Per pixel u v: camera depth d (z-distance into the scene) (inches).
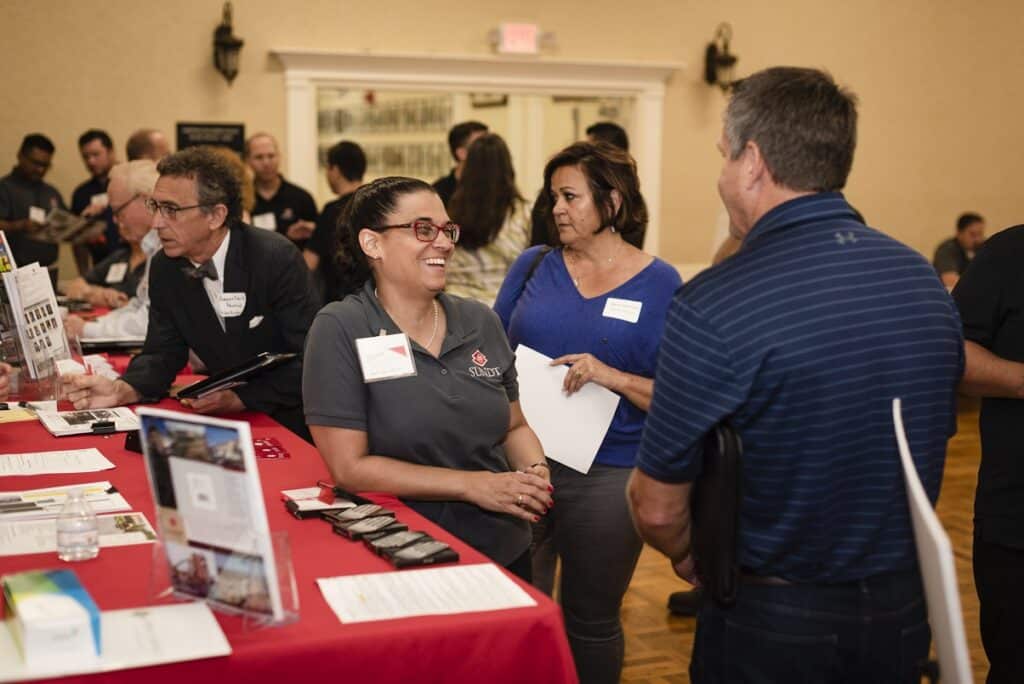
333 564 73.2
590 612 110.0
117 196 166.9
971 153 392.8
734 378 63.1
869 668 67.1
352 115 469.7
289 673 59.8
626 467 108.6
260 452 104.8
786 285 64.0
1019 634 95.4
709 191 367.6
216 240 123.3
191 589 64.6
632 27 354.6
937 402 67.2
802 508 65.0
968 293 97.7
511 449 98.8
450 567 72.9
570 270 115.5
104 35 314.2
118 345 172.9
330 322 89.4
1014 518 94.6
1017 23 390.9
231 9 320.8
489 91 342.0
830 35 373.1
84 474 95.7
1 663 55.6
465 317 95.0
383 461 87.6
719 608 69.6
